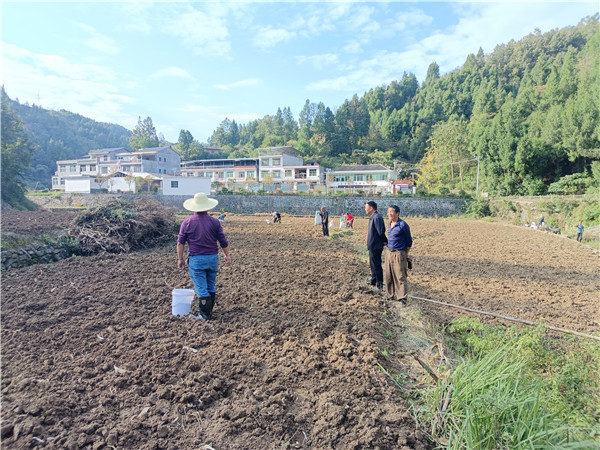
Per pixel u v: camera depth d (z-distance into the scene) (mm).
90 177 59438
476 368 3555
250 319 5688
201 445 2936
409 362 4766
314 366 4246
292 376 4039
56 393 3434
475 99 87062
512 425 3037
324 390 3846
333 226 23859
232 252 12781
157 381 3793
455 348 5523
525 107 52344
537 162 40781
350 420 3336
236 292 7215
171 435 3041
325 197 41844
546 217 29703
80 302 6207
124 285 7359
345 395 3727
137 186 54781
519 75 98812
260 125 121688
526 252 15570
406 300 7125
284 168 65562
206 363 4203
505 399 3143
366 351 4730
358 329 5477
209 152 107625
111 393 3543
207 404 3494
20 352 4312
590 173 37156
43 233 11844
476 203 38344
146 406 3365
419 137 87875
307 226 25016
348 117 105438
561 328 6363
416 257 13984
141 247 12914
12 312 5629
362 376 4094
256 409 3389
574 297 8648
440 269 11656
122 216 12828
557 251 15852
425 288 9172
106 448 2824
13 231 11492
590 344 5379
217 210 43188
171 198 43156
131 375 3883
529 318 7074
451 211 40406
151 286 7332
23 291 6785
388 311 6688
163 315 5703
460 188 56281
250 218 34156
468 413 2980
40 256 10398
